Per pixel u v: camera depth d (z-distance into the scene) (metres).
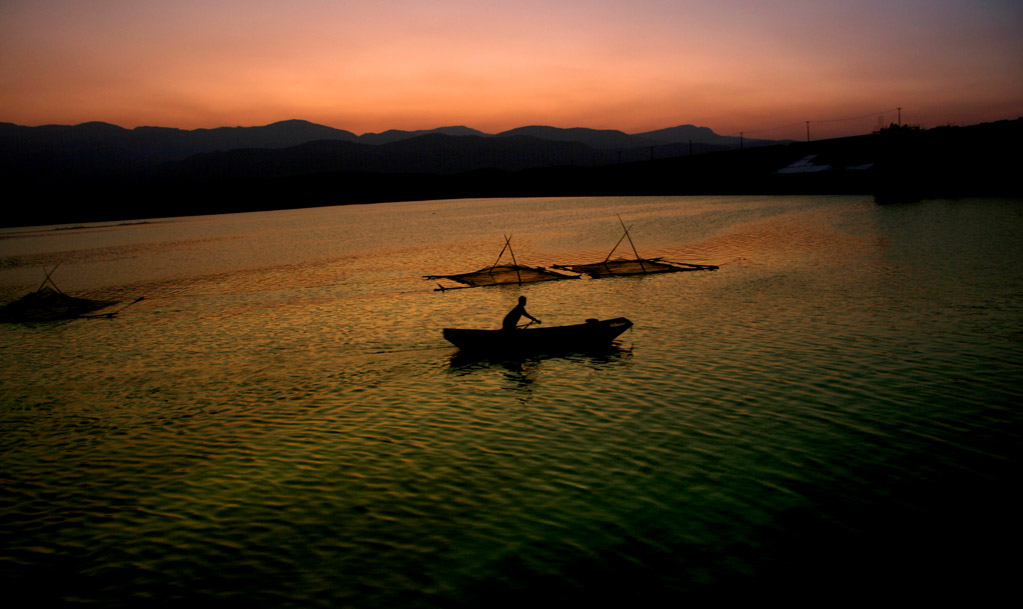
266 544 10.31
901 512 10.52
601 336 20.94
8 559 10.13
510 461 12.97
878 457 12.44
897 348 19.41
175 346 25.38
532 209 115.12
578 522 10.53
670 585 8.86
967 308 23.94
